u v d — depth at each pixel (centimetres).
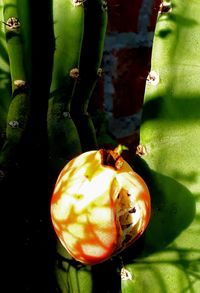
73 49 26
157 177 26
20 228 30
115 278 31
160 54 26
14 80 26
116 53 40
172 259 27
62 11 26
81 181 23
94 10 27
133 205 23
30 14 26
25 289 30
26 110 27
